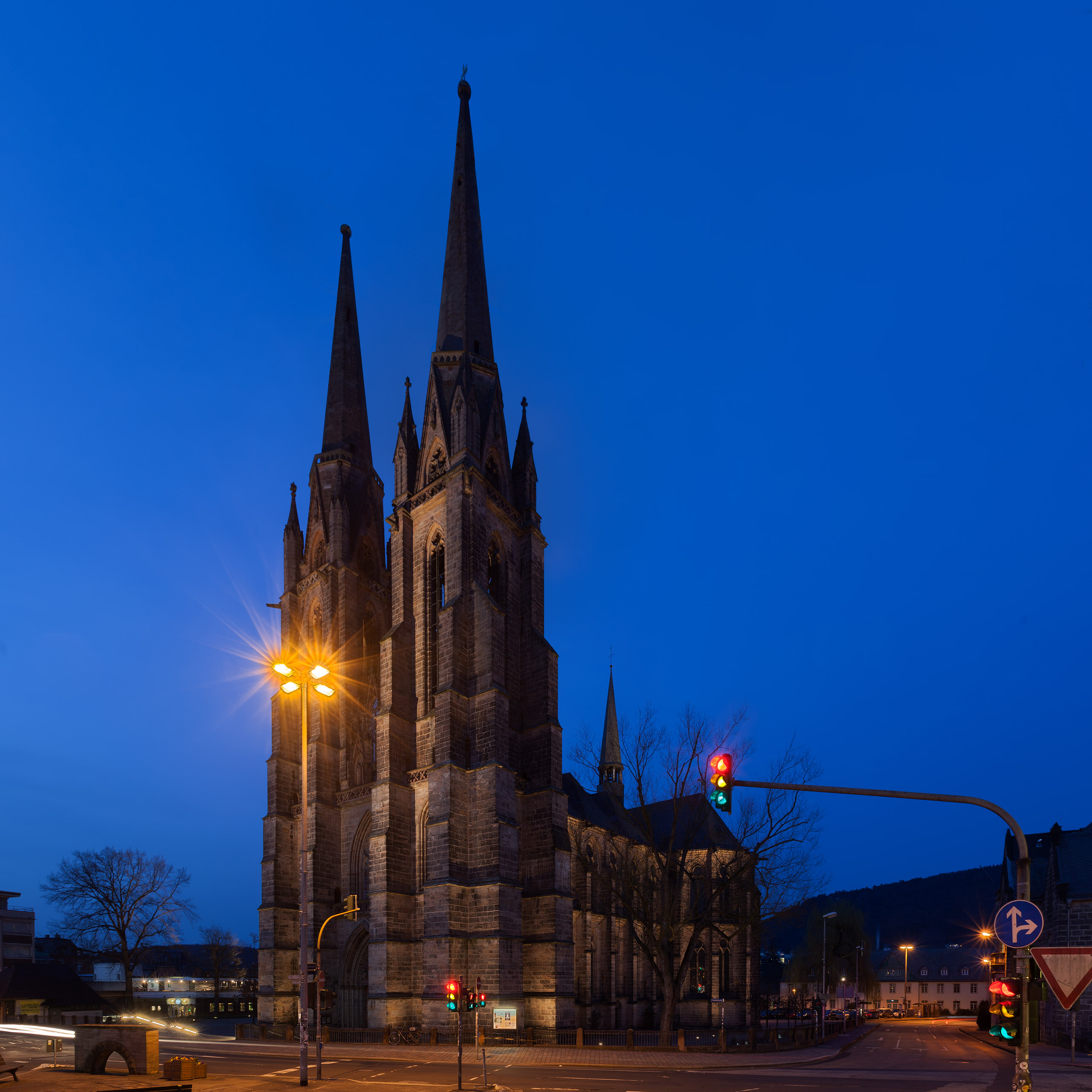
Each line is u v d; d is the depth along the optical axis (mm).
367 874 70875
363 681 78062
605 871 85750
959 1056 52906
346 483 83000
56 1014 94438
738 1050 54500
